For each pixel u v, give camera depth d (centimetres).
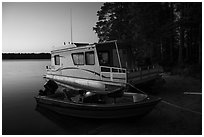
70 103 750
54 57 1584
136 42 2261
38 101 988
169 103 900
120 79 956
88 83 1170
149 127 645
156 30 2261
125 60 1120
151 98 688
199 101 927
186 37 2778
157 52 2702
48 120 802
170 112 782
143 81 1041
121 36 2742
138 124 675
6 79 2580
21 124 757
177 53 2973
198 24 1969
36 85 1969
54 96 975
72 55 1312
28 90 1650
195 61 2395
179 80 1539
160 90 1187
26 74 3519
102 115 690
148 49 2391
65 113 810
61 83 1488
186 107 838
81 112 735
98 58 1089
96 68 1106
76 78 1288
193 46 2788
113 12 2919
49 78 1708
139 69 1102
